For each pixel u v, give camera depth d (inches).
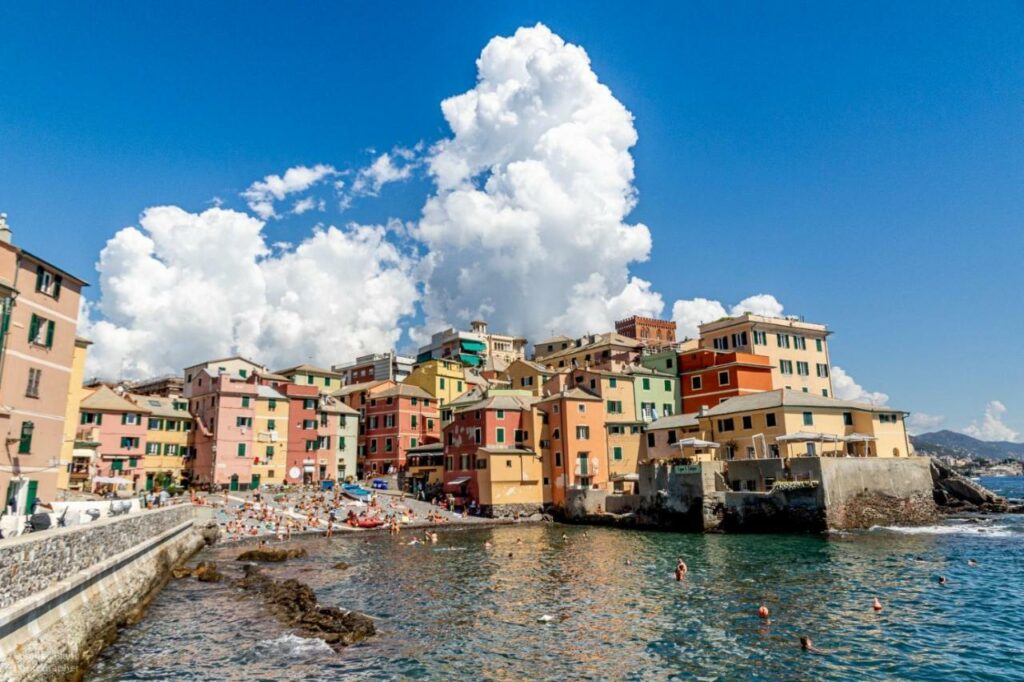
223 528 2591.0
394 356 5546.3
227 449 3595.0
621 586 1536.7
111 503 1557.6
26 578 706.8
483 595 1483.8
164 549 1603.1
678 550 2082.9
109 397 3388.3
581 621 1233.4
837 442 2947.8
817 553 1926.7
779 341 3991.1
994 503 3508.9
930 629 1121.4
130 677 920.9
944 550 1937.7
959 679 893.2
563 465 3331.7
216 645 1075.3
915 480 2723.9
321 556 2121.1
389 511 3147.1
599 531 2748.5
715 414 3174.2
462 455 3501.5
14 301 1466.5
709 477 2610.7
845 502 2453.2
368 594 1512.1
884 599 1334.9
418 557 2074.3
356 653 1049.5
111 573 1091.9
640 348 4690.0
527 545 2327.8
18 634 673.6
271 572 1814.7
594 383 3634.4
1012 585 1444.4
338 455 4131.4
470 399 4023.1
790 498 2438.5
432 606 1384.1
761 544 2160.4
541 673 954.1
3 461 1440.7
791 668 948.0
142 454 3408.0
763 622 1187.9
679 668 960.9
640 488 2847.0
